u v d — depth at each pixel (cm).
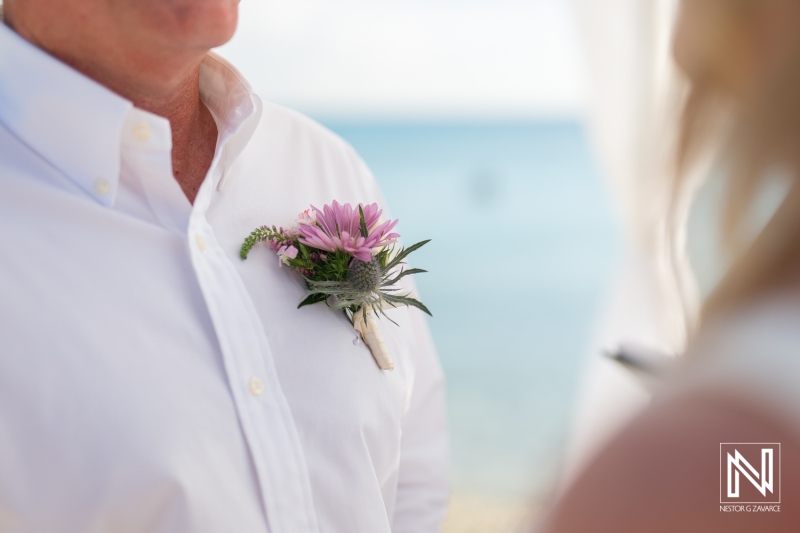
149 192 65
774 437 29
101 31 60
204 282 63
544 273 709
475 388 449
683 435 30
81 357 59
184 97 67
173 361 61
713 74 34
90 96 61
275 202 73
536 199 1077
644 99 89
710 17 33
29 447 58
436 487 82
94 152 62
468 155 1506
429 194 1119
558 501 33
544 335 542
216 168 69
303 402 66
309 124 79
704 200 35
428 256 787
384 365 70
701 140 35
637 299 85
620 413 35
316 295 69
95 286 61
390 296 69
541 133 1733
